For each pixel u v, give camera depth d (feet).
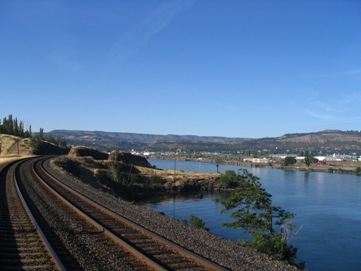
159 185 307.37
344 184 378.53
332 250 133.69
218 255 42.34
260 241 76.23
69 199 85.20
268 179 433.89
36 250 39.99
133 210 76.79
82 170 257.14
